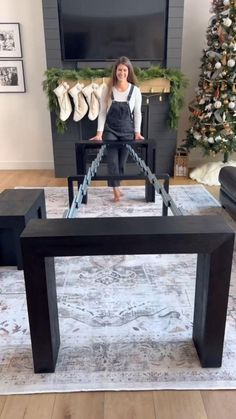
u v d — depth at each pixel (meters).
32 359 1.34
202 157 4.54
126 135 3.17
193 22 4.09
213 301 1.20
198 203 3.18
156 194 3.33
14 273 2.02
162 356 1.35
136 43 3.88
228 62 3.52
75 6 3.71
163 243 1.12
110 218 1.24
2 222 1.87
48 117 4.46
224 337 1.34
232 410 1.14
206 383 1.23
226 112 3.70
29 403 1.17
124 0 3.72
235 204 2.52
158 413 1.13
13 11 4.01
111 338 1.45
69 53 3.89
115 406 1.15
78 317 1.59
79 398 1.18
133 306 1.67
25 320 1.58
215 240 1.12
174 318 1.58
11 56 4.18
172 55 3.88
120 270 2.04
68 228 1.15
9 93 4.35
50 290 1.22
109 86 3.07
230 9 3.41
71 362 1.32
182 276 1.96
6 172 4.49
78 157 3.12
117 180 2.97
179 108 4.00
